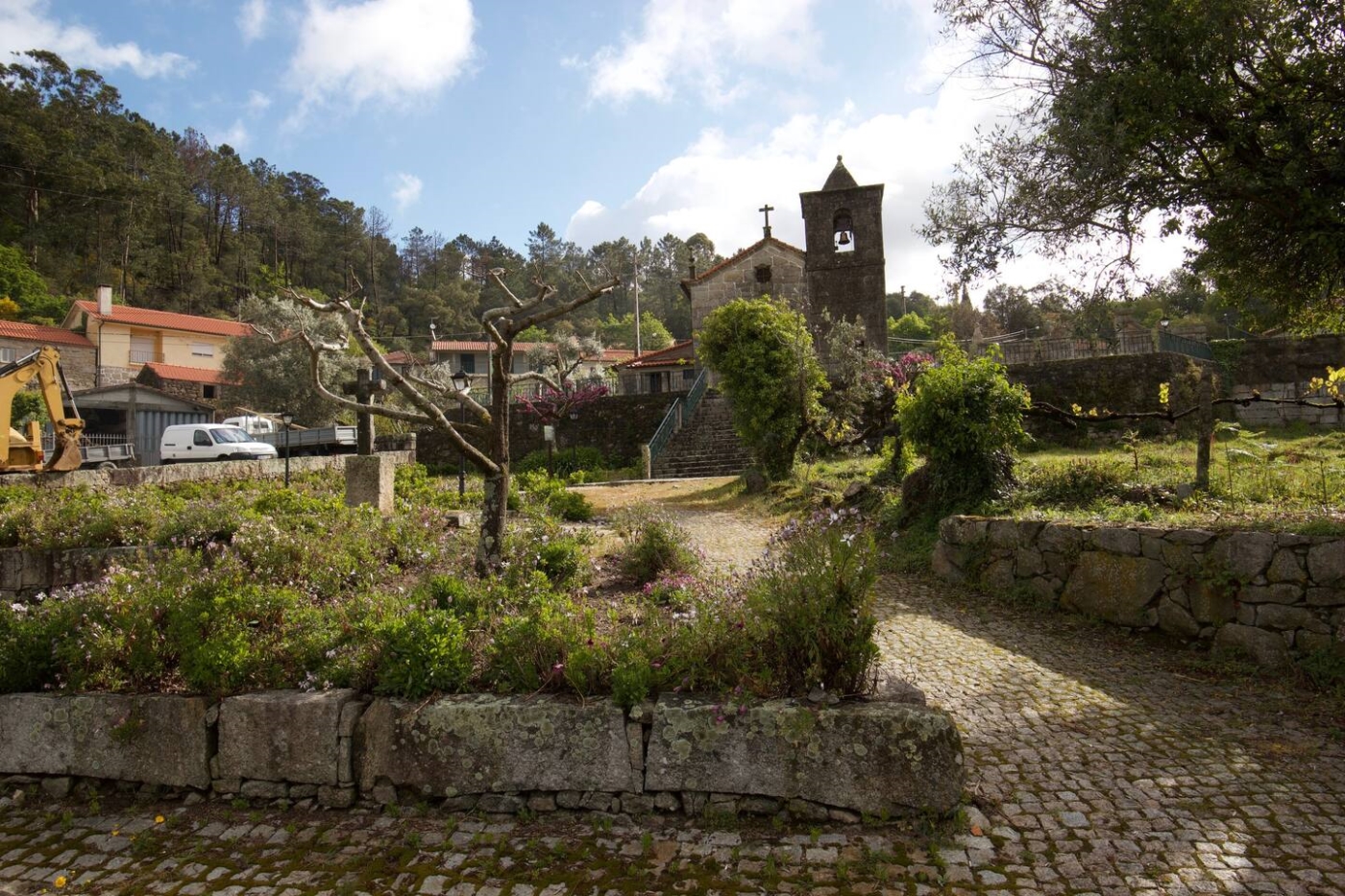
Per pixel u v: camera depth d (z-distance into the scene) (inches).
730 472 875.4
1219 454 420.8
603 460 1063.6
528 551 267.7
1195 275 309.7
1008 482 365.7
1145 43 233.8
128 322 1673.2
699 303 1171.9
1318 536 209.3
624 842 133.3
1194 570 234.5
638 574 283.7
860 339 794.8
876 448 702.5
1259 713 187.5
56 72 2564.0
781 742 139.6
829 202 1037.2
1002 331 1761.8
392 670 156.0
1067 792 147.9
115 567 247.0
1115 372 729.6
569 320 2972.4
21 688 170.4
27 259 2068.2
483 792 146.8
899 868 123.1
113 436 1267.2
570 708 145.9
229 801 155.0
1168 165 252.7
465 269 3641.7
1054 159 269.7
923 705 143.1
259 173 3558.1
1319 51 231.3
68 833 146.0
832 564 155.8
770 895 117.1
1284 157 237.5
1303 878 119.0
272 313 1485.0
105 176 2309.3
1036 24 263.0
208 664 161.8
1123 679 213.5
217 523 351.9
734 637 154.3
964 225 294.8
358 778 150.9
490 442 268.8
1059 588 282.0
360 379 452.8
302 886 124.0
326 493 520.1
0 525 385.7
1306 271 284.2
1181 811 140.0
